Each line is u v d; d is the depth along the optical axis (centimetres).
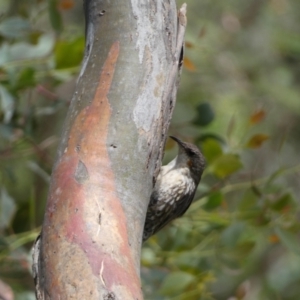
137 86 622
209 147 968
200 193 1049
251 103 1702
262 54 1772
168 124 651
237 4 1811
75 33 1112
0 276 995
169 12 668
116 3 649
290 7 1848
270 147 1680
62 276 518
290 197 985
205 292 1030
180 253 1012
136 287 514
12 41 1033
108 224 548
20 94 1054
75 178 571
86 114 608
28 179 1370
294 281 1623
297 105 1708
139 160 599
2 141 1130
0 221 968
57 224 548
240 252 1010
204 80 1706
